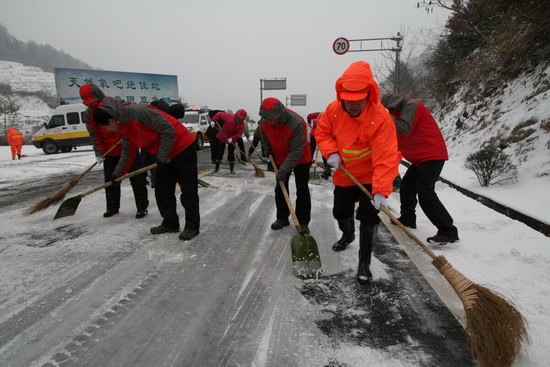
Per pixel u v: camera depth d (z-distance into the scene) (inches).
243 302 96.8
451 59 475.2
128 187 259.8
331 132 110.8
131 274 113.2
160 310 92.7
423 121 131.5
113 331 83.7
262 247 137.7
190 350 77.3
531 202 170.7
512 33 250.8
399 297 99.1
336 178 117.0
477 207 184.4
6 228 160.4
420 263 121.3
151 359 74.5
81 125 641.6
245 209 196.9
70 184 163.5
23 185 282.7
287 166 139.7
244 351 76.9
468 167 220.8
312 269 112.3
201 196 231.9
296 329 84.6
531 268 112.6
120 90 949.8
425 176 133.1
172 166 145.9
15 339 80.5
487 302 76.5
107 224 166.4
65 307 93.7
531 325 83.7
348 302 96.7
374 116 97.9
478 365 72.3
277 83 1175.6
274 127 140.3
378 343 79.5
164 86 1029.8
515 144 243.6
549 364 72.6
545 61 281.6
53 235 150.2
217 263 122.1
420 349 77.4
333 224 169.9
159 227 153.2
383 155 97.0
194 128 614.9
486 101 339.9
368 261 107.3
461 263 118.6
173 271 115.6
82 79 887.1
